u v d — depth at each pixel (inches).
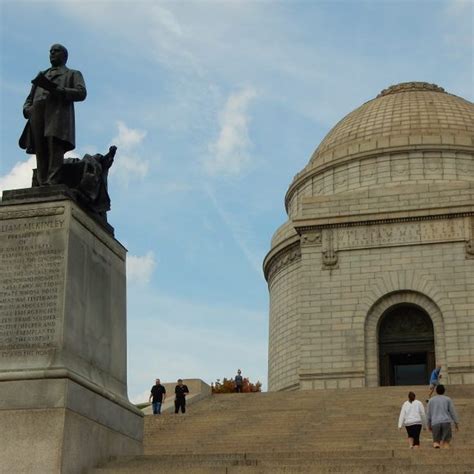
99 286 769.6
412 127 2333.9
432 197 1908.2
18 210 730.2
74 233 727.1
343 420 1121.4
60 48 800.3
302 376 1862.7
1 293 709.9
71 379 673.6
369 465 659.4
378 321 1882.4
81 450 676.7
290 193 2444.6
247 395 1491.1
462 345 1793.8
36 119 771.4
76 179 780.6
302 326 1903.3
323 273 1929.1
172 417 1273.4
